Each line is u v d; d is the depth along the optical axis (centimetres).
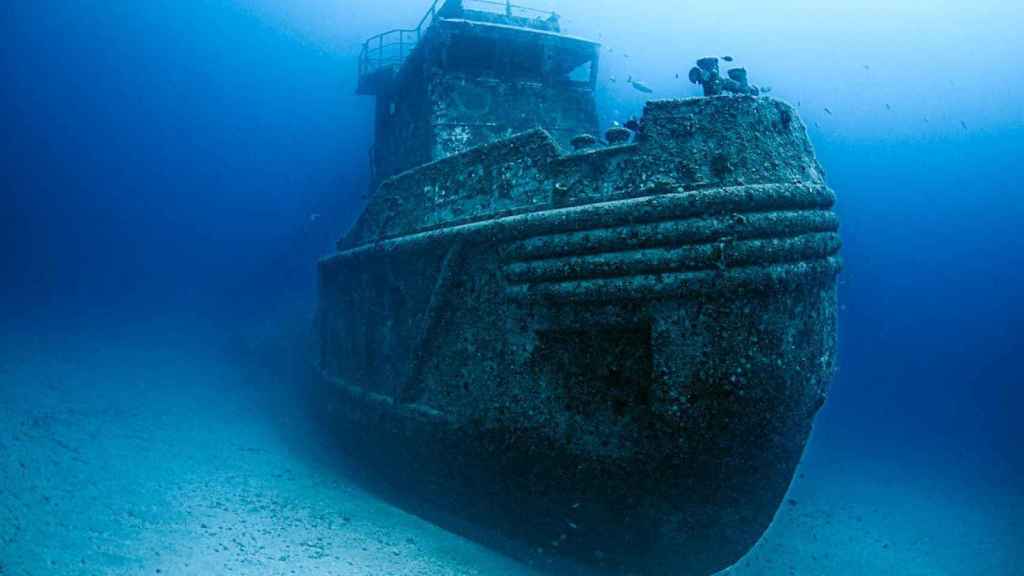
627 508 583
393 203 848
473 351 663
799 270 534
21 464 662
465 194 710
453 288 682
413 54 1030
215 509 677
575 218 557
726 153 540
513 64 1027
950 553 917
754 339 520
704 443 538
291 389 1400
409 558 614
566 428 585
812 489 1192
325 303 1114
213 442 922
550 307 581
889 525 1021
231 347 1761
